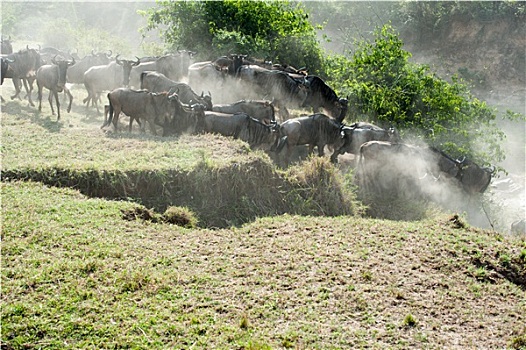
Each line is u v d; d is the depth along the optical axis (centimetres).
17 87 2205
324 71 3041
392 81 2394
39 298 873
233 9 2984
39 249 1025
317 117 1817
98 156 1490
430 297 1016
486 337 905
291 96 2125
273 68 2364
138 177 1391
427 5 5306
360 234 1283
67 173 1355
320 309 923
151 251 1089
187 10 2984
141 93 1786
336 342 830
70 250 1034
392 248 1205
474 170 1923
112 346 784
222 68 2223
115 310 866
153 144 1614
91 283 930
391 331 877
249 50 2770
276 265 1072
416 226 1383
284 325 867
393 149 1741
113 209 1251
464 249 1230
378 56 2422
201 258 1091
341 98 2208
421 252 1199
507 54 5041
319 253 1145
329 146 1911
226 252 1132
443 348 848
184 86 1955
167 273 998
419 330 894
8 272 934
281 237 1238
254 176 1505
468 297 1044
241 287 970
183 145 1611
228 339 816
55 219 1152
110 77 2153
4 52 2920
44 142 1591
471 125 2275
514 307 1027
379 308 946
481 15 5156
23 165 1352
